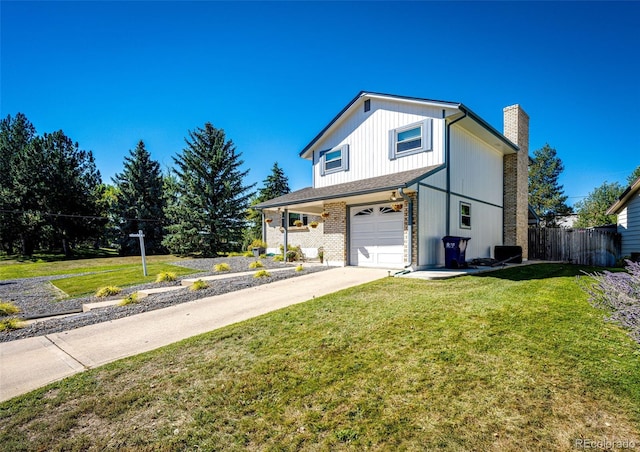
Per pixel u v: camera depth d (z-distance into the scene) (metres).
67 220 28.12
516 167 14.97
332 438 2.26
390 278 8.51
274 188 37.47
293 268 11.34
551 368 3.08
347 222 11.93
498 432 2.24
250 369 3.41
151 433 2.43
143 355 4.01
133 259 22.58
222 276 9.95
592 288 6.46
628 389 2.67
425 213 9.76
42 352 4.29
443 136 10.42
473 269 9.94
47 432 2.49
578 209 34.69
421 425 2.36
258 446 2.23
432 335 4.05
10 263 25.02
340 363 3.42
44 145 28.27
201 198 24.47
